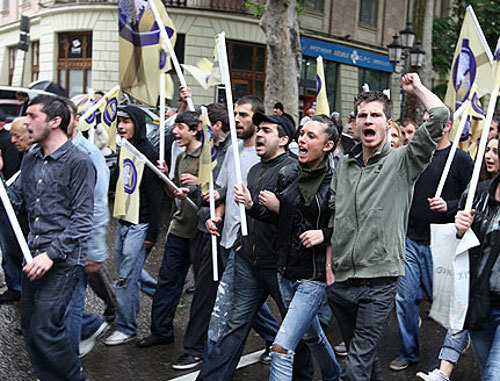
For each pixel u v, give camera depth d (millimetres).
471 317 3090
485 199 3209
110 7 20062
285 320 3305
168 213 10109
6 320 4941
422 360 4625
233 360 3709
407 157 3074
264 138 3727
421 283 4535
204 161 4027
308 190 3305
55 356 3328
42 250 3322
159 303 4598
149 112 11820
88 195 3352
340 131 5566
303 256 3330
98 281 4832
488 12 20859
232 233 3996
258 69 20906
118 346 4590
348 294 3162
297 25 12320
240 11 20141
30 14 23219
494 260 3057
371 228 3070
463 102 5207
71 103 3678
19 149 4559
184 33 19688
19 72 24141
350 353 3061
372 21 25375
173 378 4055
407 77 3092
